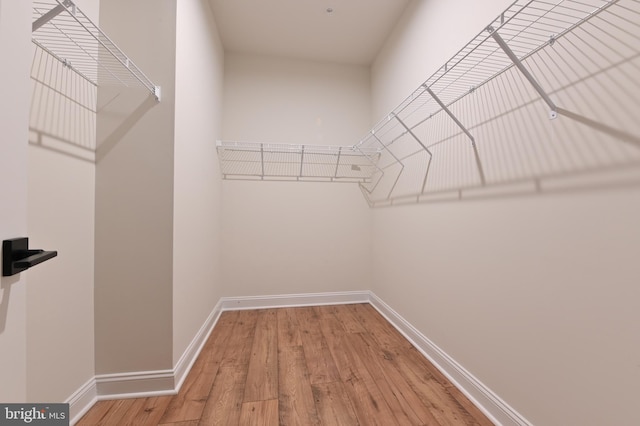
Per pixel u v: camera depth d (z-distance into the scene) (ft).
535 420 3.36
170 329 4.55
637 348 2.41
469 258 4.60
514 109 3.73
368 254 9.55
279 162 9.02
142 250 4.47
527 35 3.51
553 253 3.17
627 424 2.47
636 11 2.44
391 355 5.84
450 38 5.14
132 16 4.49
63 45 3.79
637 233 2.41
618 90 2.56
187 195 5.24
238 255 8.77
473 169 4.54
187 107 5.19
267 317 8.02
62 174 3.68
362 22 7.63
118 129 4.42
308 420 3.96
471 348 4.51
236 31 8.00
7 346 1.79
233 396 4.48
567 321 3.00
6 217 1.77
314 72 9.37
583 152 2.85
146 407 4.21
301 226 9.14
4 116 1.73
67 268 3.79
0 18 1.69
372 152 9.19
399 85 7.42
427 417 4.03
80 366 4.04
